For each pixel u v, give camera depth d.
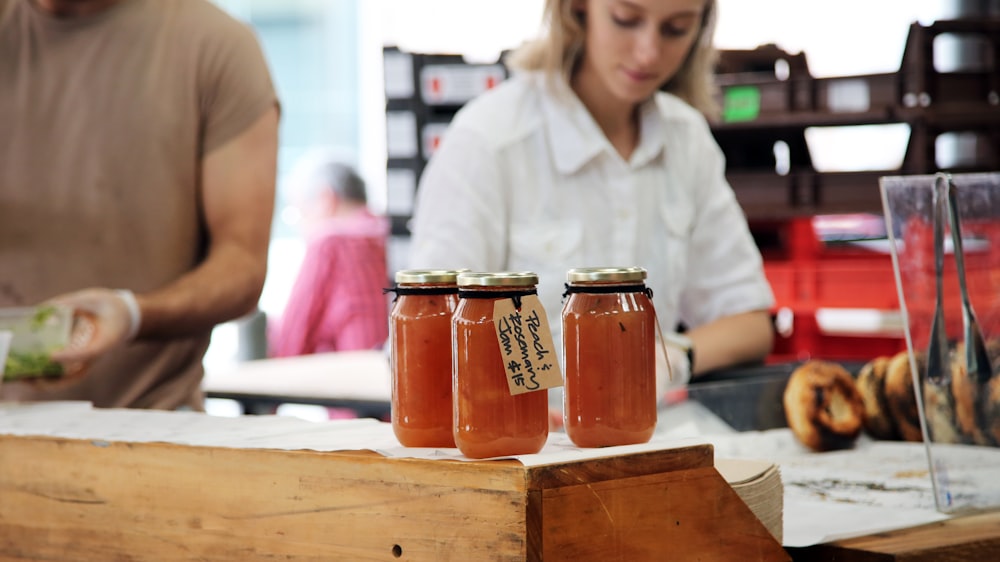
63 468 1.43
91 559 1.41
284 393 3.21
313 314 4.45
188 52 2.24
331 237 4.46
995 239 1.65
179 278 2.26
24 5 2.24
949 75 3.45
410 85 3.85
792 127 3.62
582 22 2.44
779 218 3.62
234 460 1.28
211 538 1.30
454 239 2.41
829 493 1.64
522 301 1.16
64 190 2.22
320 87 8.80
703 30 2.62
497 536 1.08
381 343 4.47
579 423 1.21
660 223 2.63
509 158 2.47
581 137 2.48
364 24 8.74
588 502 1.10
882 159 5.18
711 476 1.19
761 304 2.72
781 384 2.02
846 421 1.94
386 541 1.17
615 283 1.22
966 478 1.54
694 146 2.68
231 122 2.27
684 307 2.85
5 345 1.86
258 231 2.29
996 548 1.38
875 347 3.62
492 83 3.81
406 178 3.88
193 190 2.28
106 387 2.23
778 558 1.23
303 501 1.23
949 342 1.58
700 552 1.18
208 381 3.45
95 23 2.22
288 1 8.78
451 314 1.23
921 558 1.30
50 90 2.23
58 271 2.23
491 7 7.00
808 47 5.82
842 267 3.59
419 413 1.22
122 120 2.22
